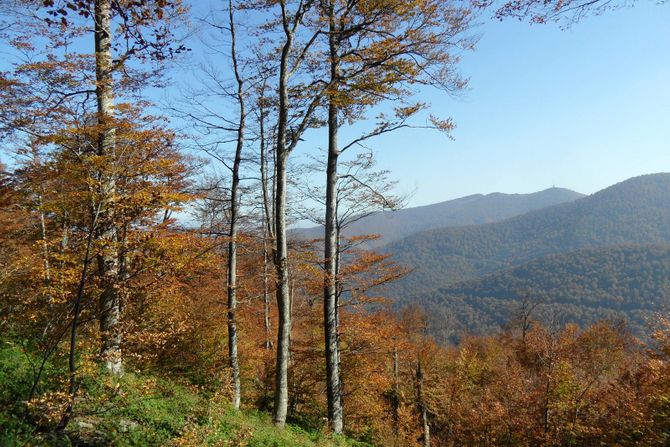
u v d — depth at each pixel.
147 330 6.54
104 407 5.60
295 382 14.33
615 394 13.95
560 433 13.81
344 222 11.30
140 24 5.30
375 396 16.33
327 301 11.16
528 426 14.35
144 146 6.33
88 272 5.73
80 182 5.49
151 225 6.45
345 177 10.92
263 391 14.53
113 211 5.53
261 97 11.41
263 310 15.22
